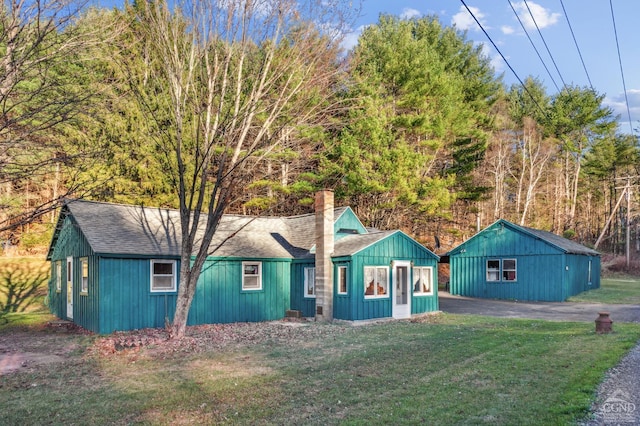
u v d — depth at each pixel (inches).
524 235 1051.9
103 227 652.7
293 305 780.0
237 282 718.5
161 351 460.4
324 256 709.3
